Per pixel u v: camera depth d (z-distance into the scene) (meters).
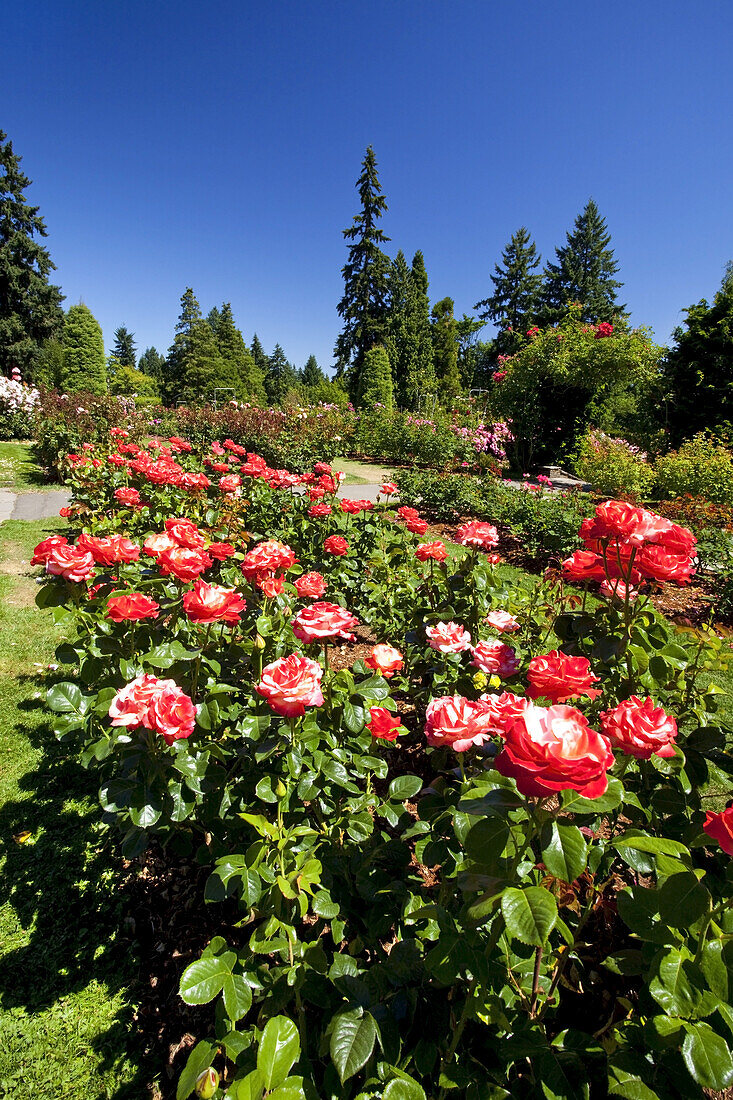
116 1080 1.43
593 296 37.09
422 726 2.48
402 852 1.48
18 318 27.81
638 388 14.77
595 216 37.41
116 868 2.06
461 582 2.43
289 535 4.38
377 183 33.62
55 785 2.45
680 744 1.59
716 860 1.46
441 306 45.03
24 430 13.41
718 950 0.82
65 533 6.09
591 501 8.01
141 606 1.78
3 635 3.79
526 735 0.78
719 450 8.70
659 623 1.62
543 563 6.21
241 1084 0.76
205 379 38.94
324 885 1.40
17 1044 1.50
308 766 1.50
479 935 0.98
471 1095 0.94
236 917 1.85
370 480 10.95
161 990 1.65
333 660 3.44
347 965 1.14
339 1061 0.90
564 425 14.81
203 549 2.45
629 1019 1.07
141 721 1.36
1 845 2.14
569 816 1.01
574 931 1.30
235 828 1.57
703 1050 0.77
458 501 8.00
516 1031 1.01
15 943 1.77
